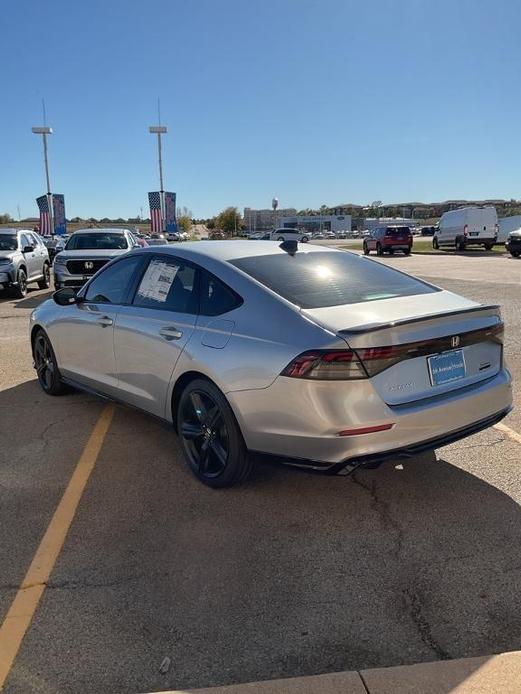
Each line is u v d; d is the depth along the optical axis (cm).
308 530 334
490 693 213
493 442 459
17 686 226
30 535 332
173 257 438
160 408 423
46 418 528
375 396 313
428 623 258
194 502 368
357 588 283
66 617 264
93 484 394
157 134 4050
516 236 2712
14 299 1458
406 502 364
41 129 4475
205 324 380
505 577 289
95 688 225
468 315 354
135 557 310
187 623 259
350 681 219
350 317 335
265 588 283
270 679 228
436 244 3666
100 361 491
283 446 331
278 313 347
